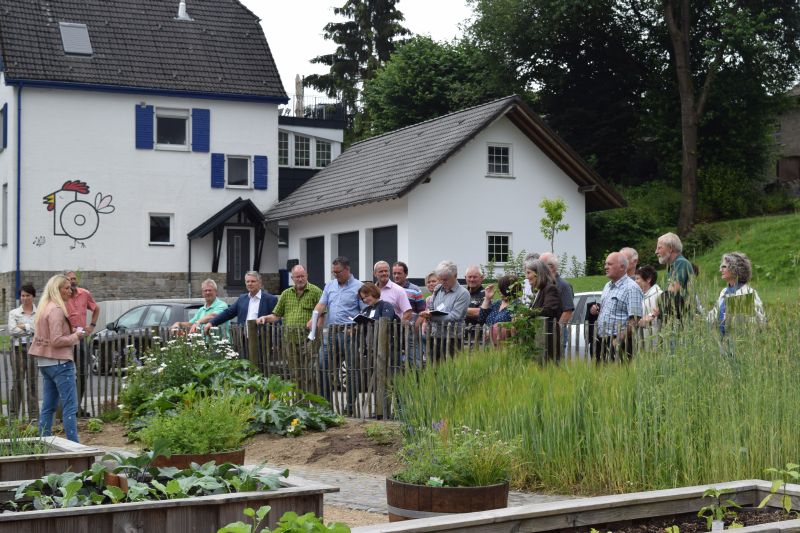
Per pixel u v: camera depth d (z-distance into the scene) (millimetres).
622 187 41688
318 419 11047
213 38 35500
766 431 6988
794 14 39312
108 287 32688
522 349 9516
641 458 7250
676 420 7188
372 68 56875
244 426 8930
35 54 32125
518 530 4535
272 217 33906
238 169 34906
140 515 4609
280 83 35281
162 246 33500
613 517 4840
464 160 29344
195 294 33906
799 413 7105
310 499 4984
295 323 13359
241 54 35438
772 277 23359
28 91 31672
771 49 38250
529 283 11125
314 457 9688
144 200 33219
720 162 39438
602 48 43656
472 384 8727
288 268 34375
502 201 29906
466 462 5984
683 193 36688
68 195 32188
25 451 7262
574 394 7801
